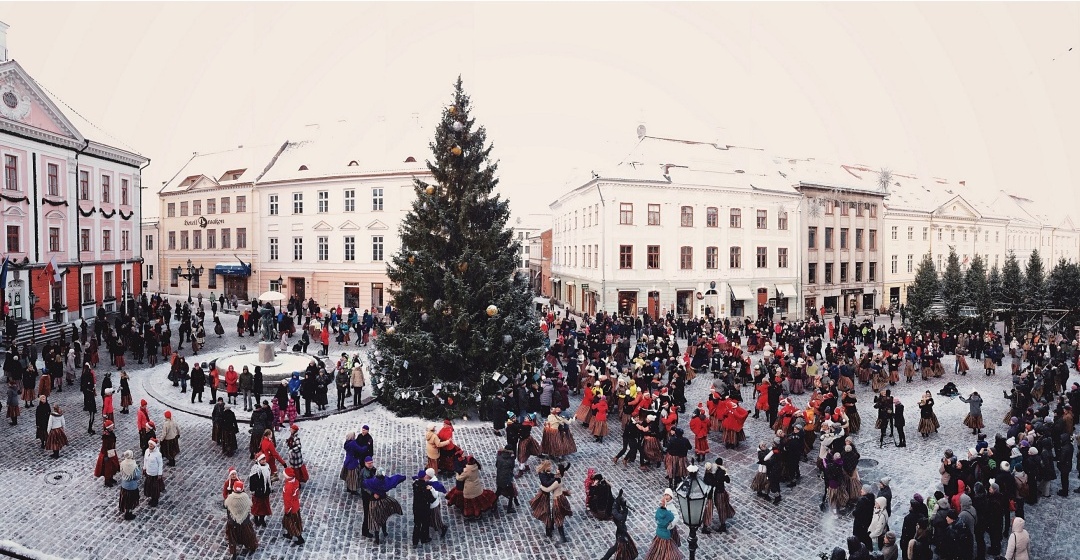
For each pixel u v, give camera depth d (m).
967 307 38.75
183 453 15.98
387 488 12.05
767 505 13.81
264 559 11.17
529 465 15.91
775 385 19.88
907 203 62.16
